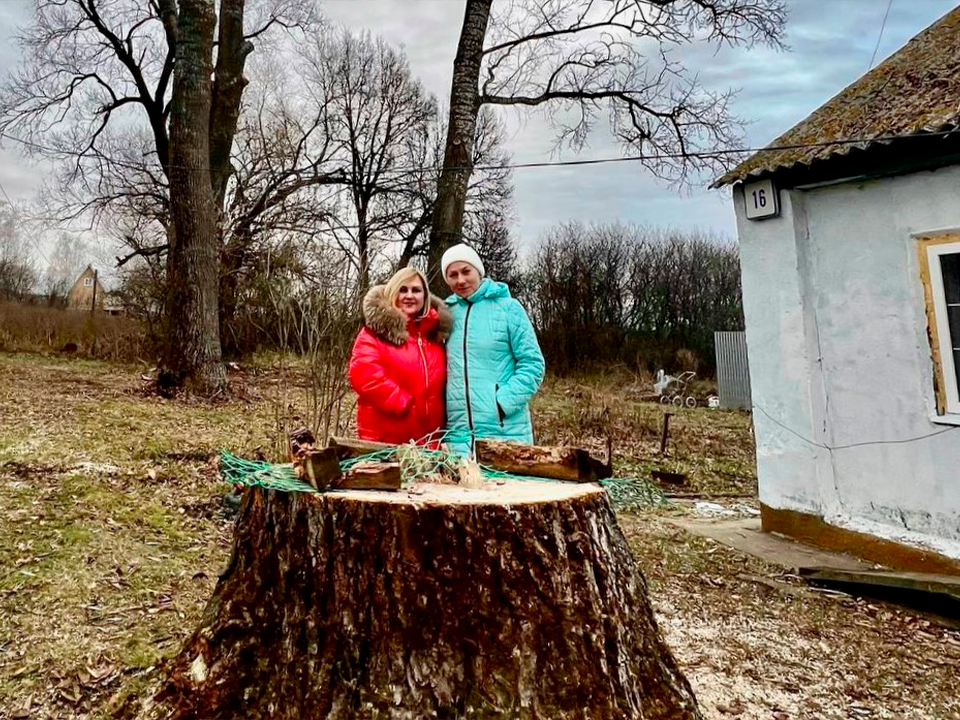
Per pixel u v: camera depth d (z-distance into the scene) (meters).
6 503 4.05
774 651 3.10
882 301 4.60
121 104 16.88
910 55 5.25
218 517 4.41
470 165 11.38
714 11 12.52
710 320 20.28
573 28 12.85
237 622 1.97
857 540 4.62
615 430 10.11
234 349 13.59
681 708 2.00
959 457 4.16
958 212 4.17
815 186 4.96
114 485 4.68
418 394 2.88
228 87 13.72
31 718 2.14
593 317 20.34
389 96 22.78
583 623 1.83
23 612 2.83
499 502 1.84
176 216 8.98
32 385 9.12
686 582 4.08
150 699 2.08
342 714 1.75
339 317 6.11
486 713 1.72
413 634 1.77
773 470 5.25
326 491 1.92
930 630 3.47
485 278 3.17
